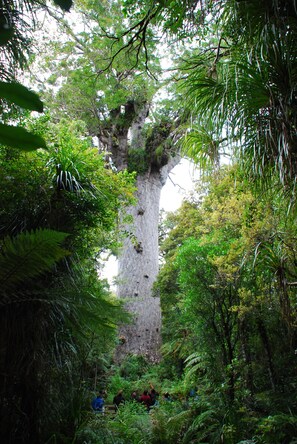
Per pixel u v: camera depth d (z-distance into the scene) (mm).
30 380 3340
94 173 4316
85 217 4090
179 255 5953
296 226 3455
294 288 4293
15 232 3721
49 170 3947
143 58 5855
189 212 10359
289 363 4828
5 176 3721
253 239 4129
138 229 12773
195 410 5453
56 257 2650
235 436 4340
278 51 2508
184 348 8609
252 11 2568
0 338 3180
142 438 5203
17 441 3217
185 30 3252
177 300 10656
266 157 2807
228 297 5551
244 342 5363
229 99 2742
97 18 7113
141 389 9156
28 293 3055
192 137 3508
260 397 4656
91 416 4328
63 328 3969
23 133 331
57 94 9570
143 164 13117
